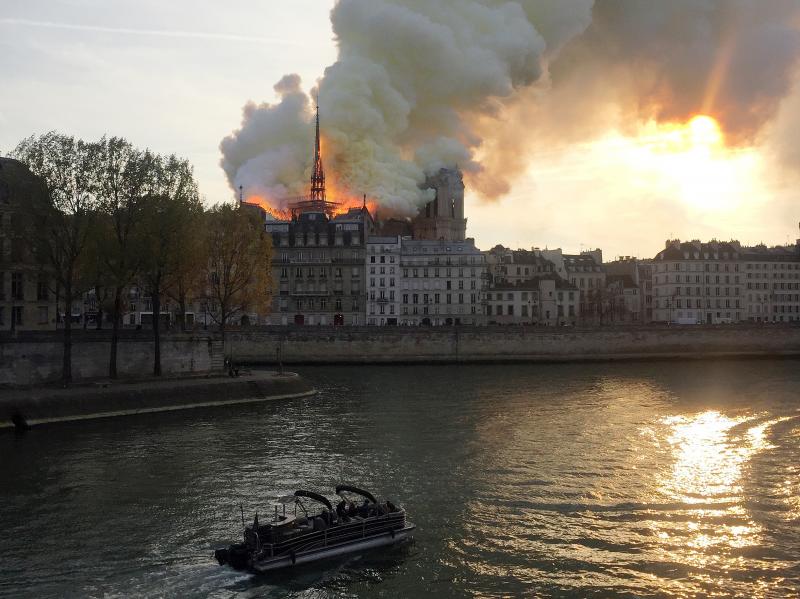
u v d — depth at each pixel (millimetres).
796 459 57781
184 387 84000
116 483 50469
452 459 57688
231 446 62156
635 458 58156
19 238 80250
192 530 41438
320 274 183250
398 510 40875
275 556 36250
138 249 81938
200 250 95688
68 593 33750
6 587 34312
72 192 80188
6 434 67125
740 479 51812
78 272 85938
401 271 189625
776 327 171875
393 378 122938
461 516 43875
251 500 46750
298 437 66125
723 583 35062
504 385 110875
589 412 81375
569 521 43094
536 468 54875
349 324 183000
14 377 82250
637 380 118688
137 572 35969
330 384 112250
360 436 66625
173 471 53719
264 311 113125
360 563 37125
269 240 113750
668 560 37594
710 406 86312
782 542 39875
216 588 34375
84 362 89688
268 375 98750
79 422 73062
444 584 34906
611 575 35906
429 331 155500
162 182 85688
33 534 40781
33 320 98375
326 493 48312
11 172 79688
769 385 109812
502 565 36969
